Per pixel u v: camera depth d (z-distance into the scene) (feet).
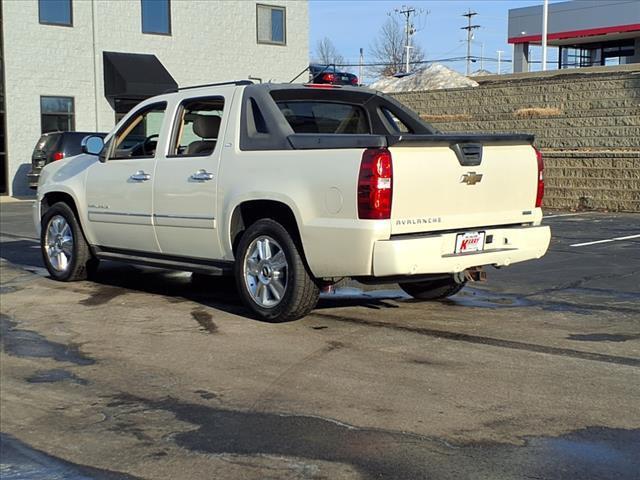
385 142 19.51
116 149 27.66
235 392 16.92
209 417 15.57
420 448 13.71
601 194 58.70
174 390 17.24
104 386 17.70
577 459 13.12
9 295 27.58
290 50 104.42
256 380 17.61
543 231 22.99
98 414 16.02
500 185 21.97
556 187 61.16
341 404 15.93
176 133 25.40
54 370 18.97
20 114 84.28
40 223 30.66
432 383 17.03
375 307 24.68
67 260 29.66
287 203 21.15
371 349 19.75
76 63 87.66
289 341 20.65
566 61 132.26
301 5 104.99
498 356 18.98
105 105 89.76
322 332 21.50
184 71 95.91
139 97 90.33
